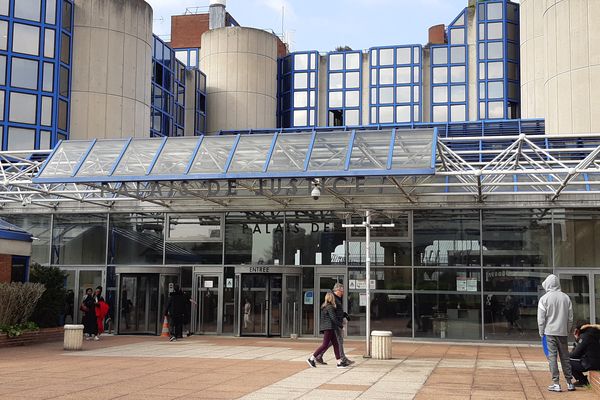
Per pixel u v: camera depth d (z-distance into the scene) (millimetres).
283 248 26875
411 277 25703
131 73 44250
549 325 13078
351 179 23469
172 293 24969
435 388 13461
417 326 25438
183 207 27656
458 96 61062
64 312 27422
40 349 21297
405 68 62125
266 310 26344
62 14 41781
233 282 27031
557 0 33969
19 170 26219
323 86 64188
